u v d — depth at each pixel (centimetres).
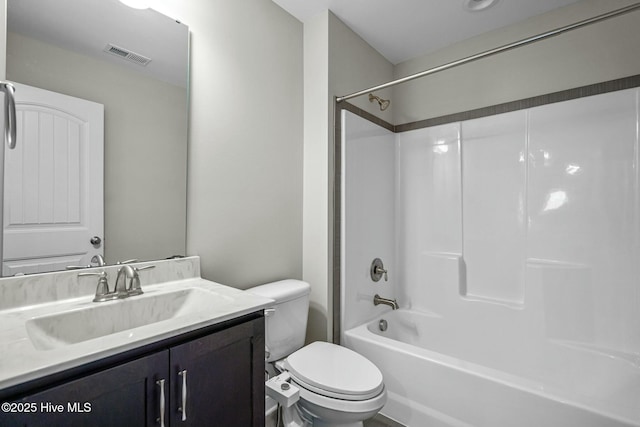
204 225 143
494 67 205
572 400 111
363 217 205
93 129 112
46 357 63
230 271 153
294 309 156
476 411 132
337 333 186
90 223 111
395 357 159
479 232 207
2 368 58
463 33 210
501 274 199
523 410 120
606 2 171
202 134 143
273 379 132
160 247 128
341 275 188
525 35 195
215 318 87
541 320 180
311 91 191
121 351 69
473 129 212
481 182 207
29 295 96
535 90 191
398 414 158
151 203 126
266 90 171
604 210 167
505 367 187
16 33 97
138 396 72
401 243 239
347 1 177
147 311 107
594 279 168
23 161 97
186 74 137
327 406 122
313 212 188
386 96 240
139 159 123
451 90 223
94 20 113
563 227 178
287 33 185
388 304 208
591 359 162
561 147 180
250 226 162
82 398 64
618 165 164
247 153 161
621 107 164
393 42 220
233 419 92
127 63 121
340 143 190
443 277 217
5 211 93
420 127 236
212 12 148
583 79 176
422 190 231
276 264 176
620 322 161
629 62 164
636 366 148
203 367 85
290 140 185
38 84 100
